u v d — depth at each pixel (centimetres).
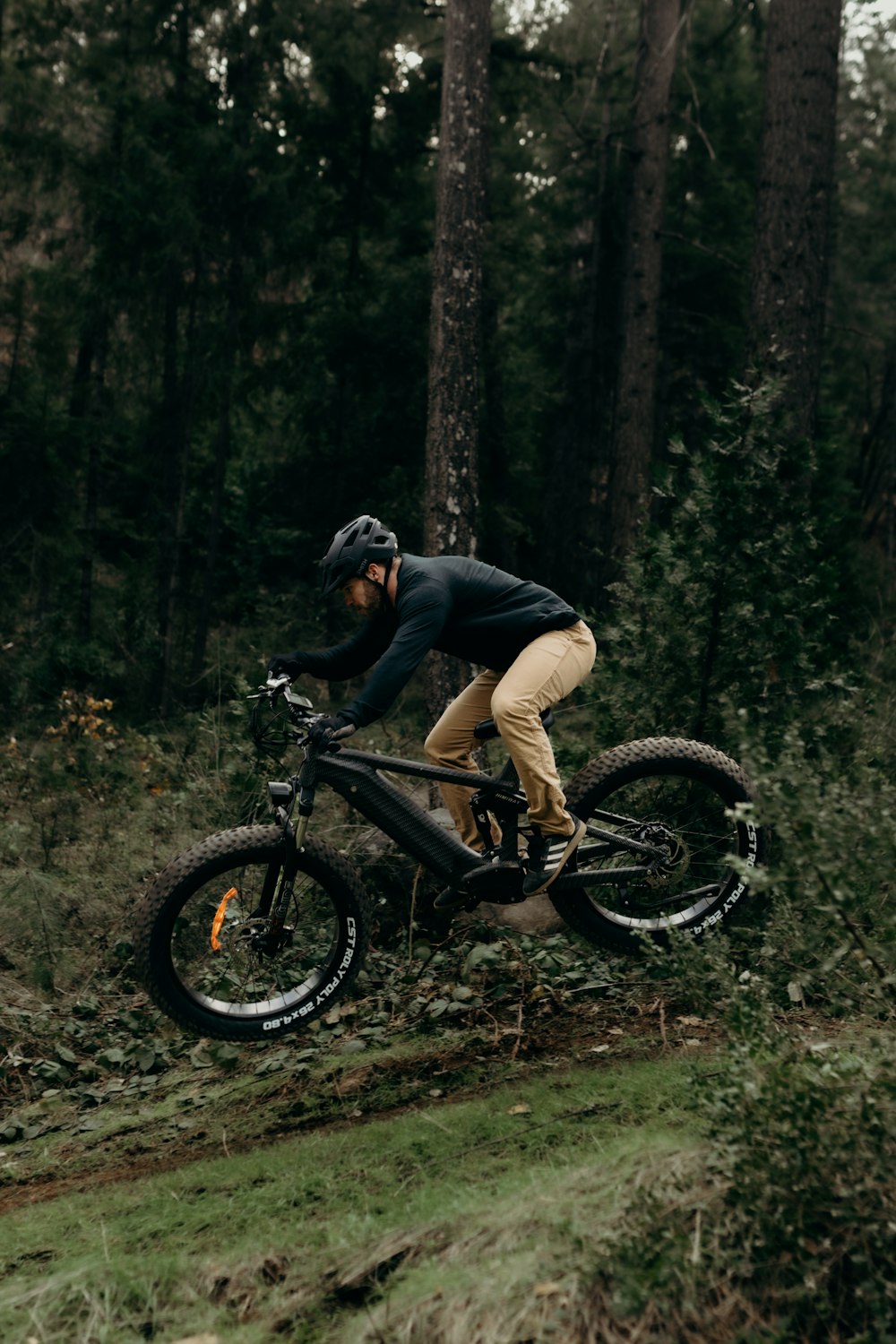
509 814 393
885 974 285
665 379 1858
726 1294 231
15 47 1393
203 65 1424
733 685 537
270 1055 443
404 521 1408
